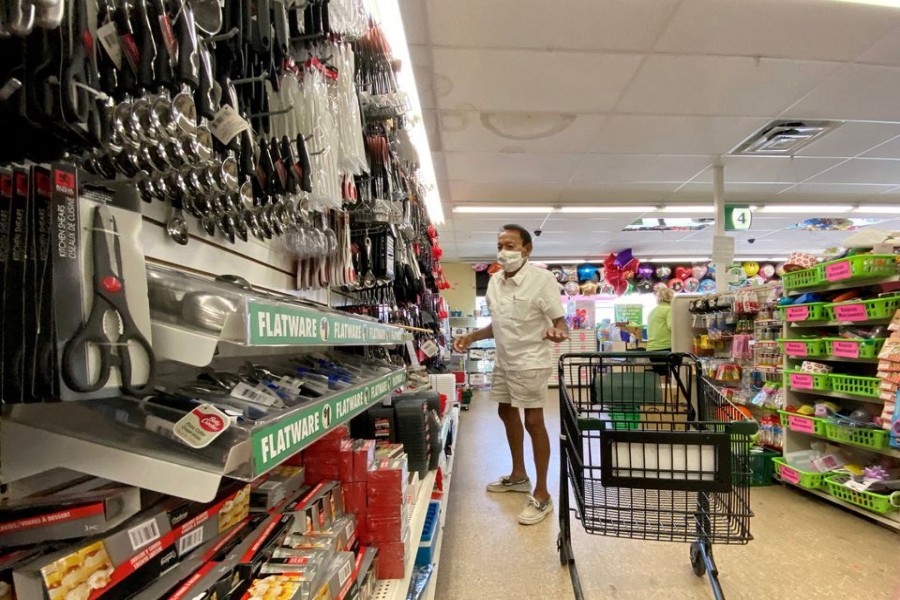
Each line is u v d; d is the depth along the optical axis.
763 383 3.49
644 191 5.48
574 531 2.42
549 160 4.50
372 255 1.79
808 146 4.18
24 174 0.40
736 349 3.73
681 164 4.62
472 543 2.30
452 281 10.35
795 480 2.86
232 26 0.74
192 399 0.59
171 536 0.65
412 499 1.57
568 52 2.81
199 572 0.66
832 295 2.82
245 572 0.71
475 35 2.64
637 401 2.07
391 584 1.17
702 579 1.94
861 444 2.51
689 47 2.77
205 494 0.44
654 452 1.39
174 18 0.58
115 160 0.60
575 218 6.62
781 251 9.21
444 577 1.99
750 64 2.93
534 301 2.66
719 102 3.40
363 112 1.62
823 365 2.82
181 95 0.59
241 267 1.13
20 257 0.39
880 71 3.00
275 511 0.94
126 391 0.43
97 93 0.46
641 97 3.32
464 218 6.62
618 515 1.48
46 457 0.46
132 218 0.48
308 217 1.09
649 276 10.18
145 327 0.46
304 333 0.65
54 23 0.38
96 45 0.51
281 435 0.56
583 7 2.44
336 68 1.18
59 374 0.39
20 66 0.42
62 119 0.43
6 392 0.38
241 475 0.48
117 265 0.45
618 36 2.66
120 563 0.55
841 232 7.52
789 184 5.27
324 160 1.05
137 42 0.54
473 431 5.03
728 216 5.96
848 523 2.48
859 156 4.42
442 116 3.58
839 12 2.47
